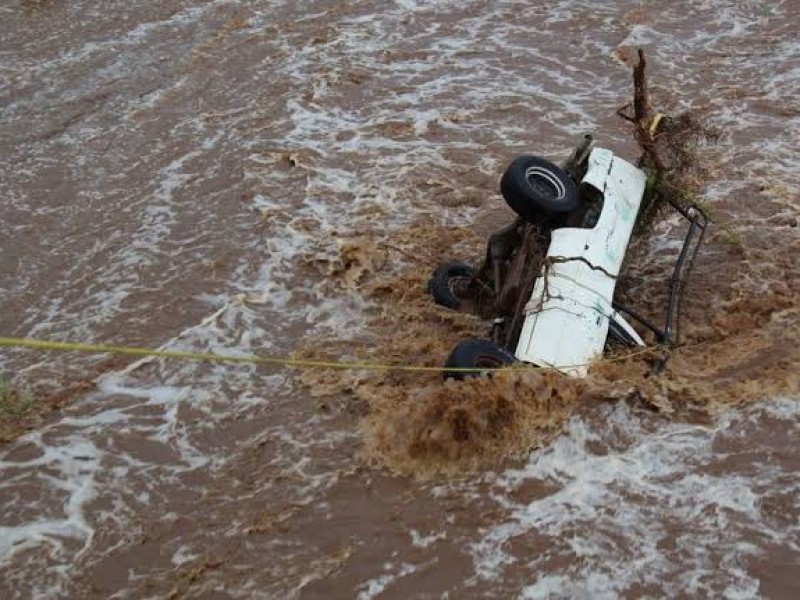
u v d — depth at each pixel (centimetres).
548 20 1639
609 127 1285
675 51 1523
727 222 1037
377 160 1210
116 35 1595
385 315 895
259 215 1083
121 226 1076
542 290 737
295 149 1235
